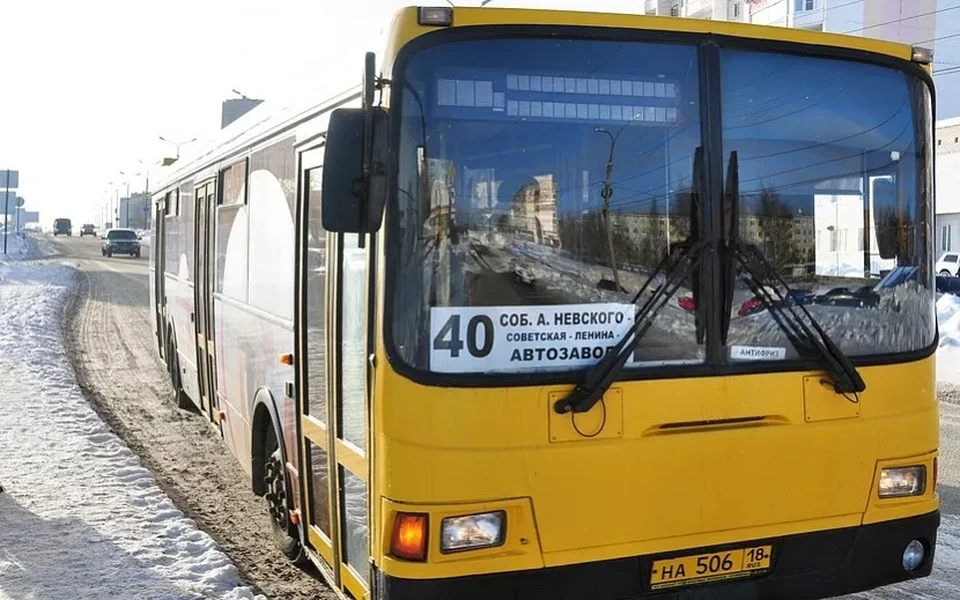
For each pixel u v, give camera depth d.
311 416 4.95
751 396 3.86
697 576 3.81
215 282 7.80
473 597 3.50
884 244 4.21
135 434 9.96
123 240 56.19
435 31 3.62
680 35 3.88
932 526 4.25
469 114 3.64
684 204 3.85
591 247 3.73
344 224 3.47
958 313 16.22
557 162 3.72
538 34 3.71
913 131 4.29
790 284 3.99
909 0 45.00
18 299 24.67
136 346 17.19
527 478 3.55
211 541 6.24
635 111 3.81
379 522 3.59
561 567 3.60
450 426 3.51
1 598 5.20
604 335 3.71
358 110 3.49
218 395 7.77
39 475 7.80
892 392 4.13
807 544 3.98
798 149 4.04
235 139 6.93
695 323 3.81
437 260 3.58
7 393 11.48
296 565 5.98
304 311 5.02
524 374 3.59
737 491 3.83
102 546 6.07
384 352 3.55
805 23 45.88
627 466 3.66
